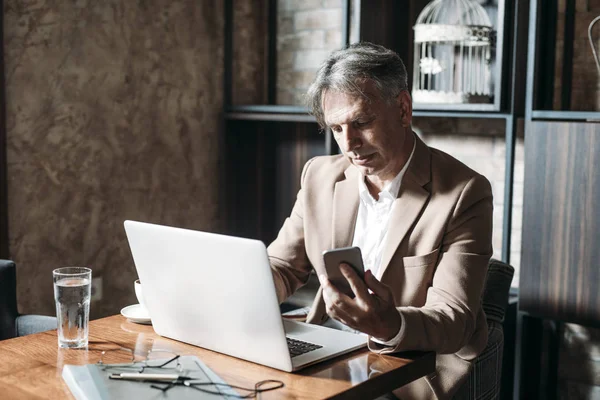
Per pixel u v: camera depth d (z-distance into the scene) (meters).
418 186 1.71
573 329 2.79
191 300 1.43
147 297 1.53
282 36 3.46
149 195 3.13
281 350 1.30
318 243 1.84
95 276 2.95
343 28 2.92
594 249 2.32
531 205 2.45
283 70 3.48
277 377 1.29
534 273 2.46
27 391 1.23
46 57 2.71
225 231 3.44
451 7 2.95
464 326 1.49
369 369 1.33
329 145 3.01
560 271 2.40
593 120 2.48
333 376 1.29
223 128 3.38
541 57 2.71
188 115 3.27
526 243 2.47
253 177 3.53
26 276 2.71
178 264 1.42
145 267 1.50
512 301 2.67
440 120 3.05
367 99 1.59
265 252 1.26
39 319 1.95
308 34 3.37
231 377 1.29
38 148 2.72
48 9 2.70
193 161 3.31
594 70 2.67
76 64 2.81
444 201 1.67
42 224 2.75
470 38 2.65
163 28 3.12
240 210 3.49
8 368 1.34
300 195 1.95
